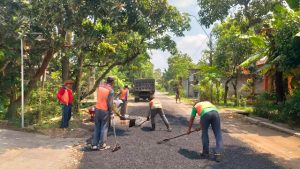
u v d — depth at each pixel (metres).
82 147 9.37
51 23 13.17
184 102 34.31
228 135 12.06
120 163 7.70
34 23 12.80
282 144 10.53
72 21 13.24
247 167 7.58
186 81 57.25
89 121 14.59
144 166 7.48
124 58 21.44
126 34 18.80
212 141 10.42
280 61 15.83
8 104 15.53
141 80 35.19
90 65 20.81
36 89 16.70
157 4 18.58
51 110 15.28
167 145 9.71
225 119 17.77
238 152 9.09
